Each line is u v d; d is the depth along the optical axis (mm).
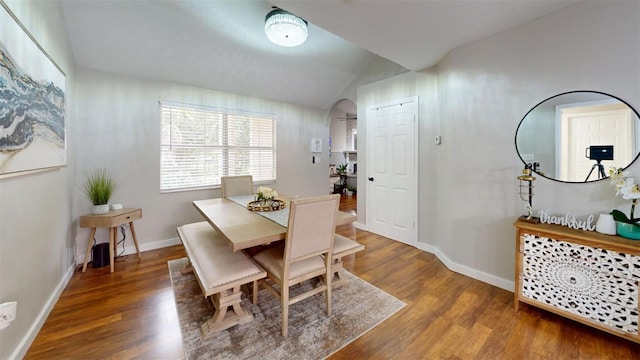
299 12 1949
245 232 1777
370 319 1873
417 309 1998
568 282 1729
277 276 1727
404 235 3568
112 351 1554
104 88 2975
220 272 1680
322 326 1794
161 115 3377
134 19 2535
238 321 1791
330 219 1829
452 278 2529
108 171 3020
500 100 2287
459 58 2562
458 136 2615
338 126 9008
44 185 1856
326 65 3939
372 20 2061
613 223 1680
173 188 3494
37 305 1717
